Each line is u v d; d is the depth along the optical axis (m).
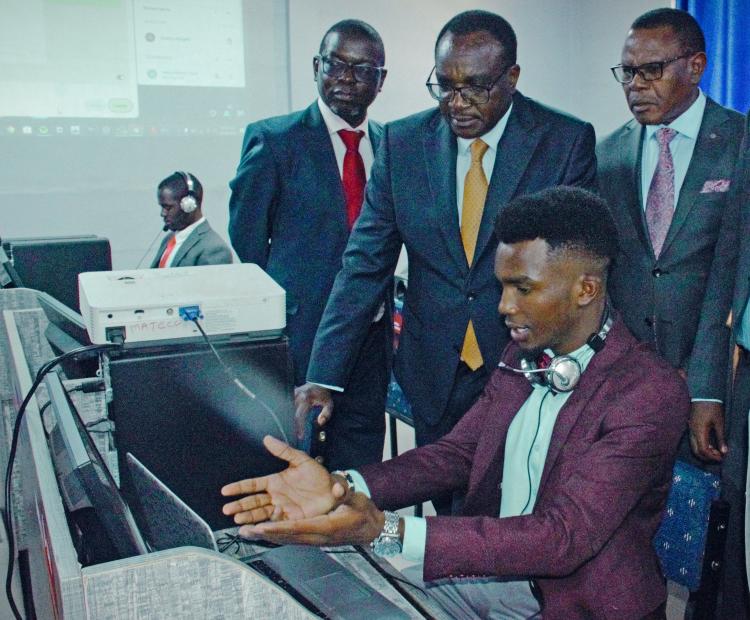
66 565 0.68
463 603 1.29
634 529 1.12
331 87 2.34
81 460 0.83
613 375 1.12
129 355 1.09
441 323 1.81
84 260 2.42
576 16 4.38
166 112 3.60
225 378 1.13
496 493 1.28
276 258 2.43
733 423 1.76
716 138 1.93
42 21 3.33
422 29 4.00
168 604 0.70
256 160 2.39
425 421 1.89
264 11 3.71
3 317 1.57
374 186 1.88
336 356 1.84
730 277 1.81
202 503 1.15
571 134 1.73
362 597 1.00
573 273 1.08
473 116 1.65
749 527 1.37
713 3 3.34
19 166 3.37
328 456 2.42
